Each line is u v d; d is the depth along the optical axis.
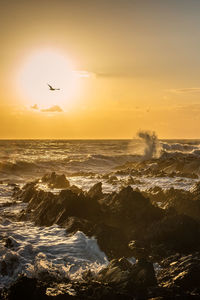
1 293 8.91
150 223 14.82
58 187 30.78
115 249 12.80
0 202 23.31
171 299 8.77
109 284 9.77
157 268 11.50
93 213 16.20
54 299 8.53
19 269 10.81
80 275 10.68
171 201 18.36
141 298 8.98
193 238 13.52
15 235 14.29
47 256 12.12
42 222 16.59
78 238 13.73
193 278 10.00
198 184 21.80
